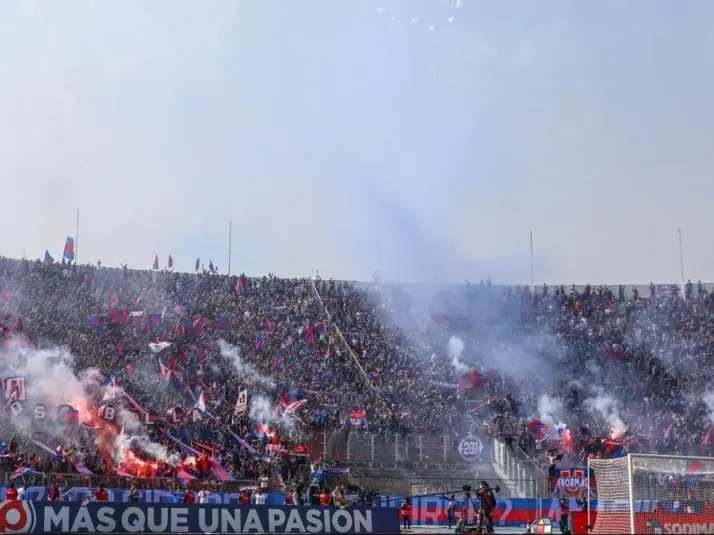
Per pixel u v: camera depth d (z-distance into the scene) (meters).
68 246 88.38
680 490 39.09
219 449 54.31
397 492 55.56
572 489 50.56
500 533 40.44
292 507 36.66
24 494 41.06
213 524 36.12
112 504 35.59
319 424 61.97
